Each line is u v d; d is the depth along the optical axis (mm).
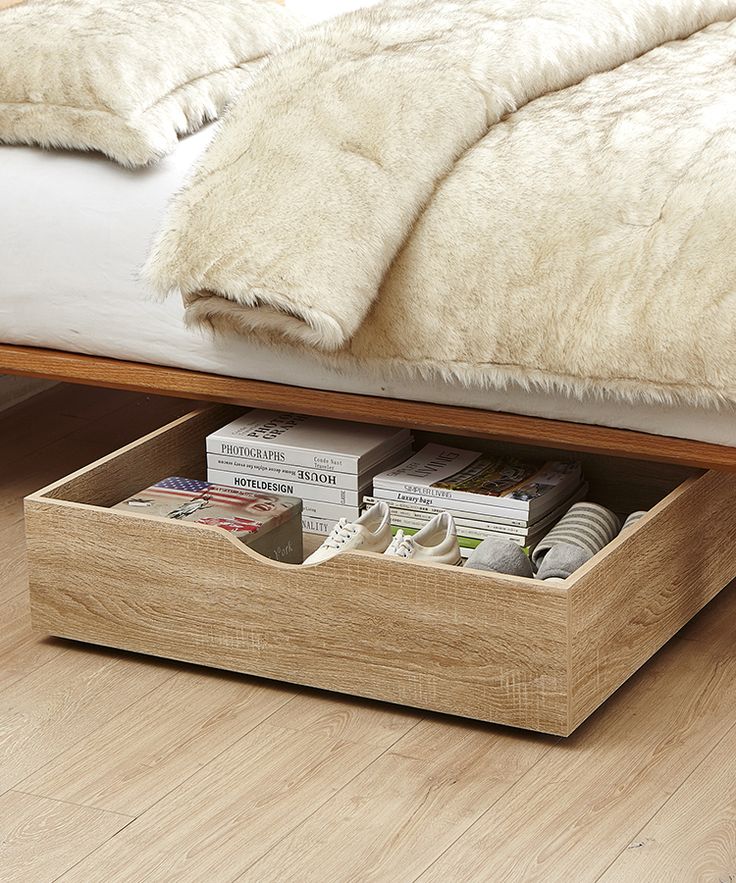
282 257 1904
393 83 2053
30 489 2590
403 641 1747
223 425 2361
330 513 2209
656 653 1937
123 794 1616
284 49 2242
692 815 1548
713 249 1763
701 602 2012
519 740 1714
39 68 2281
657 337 1762
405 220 1927
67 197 2229
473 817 1555
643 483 2293
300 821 1555
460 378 1912
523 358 1855
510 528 2090
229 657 1874
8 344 2354
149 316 2182
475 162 1970
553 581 1664
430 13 2312
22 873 1473
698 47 2531
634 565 1762
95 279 2215
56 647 1990
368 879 1449
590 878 1440
